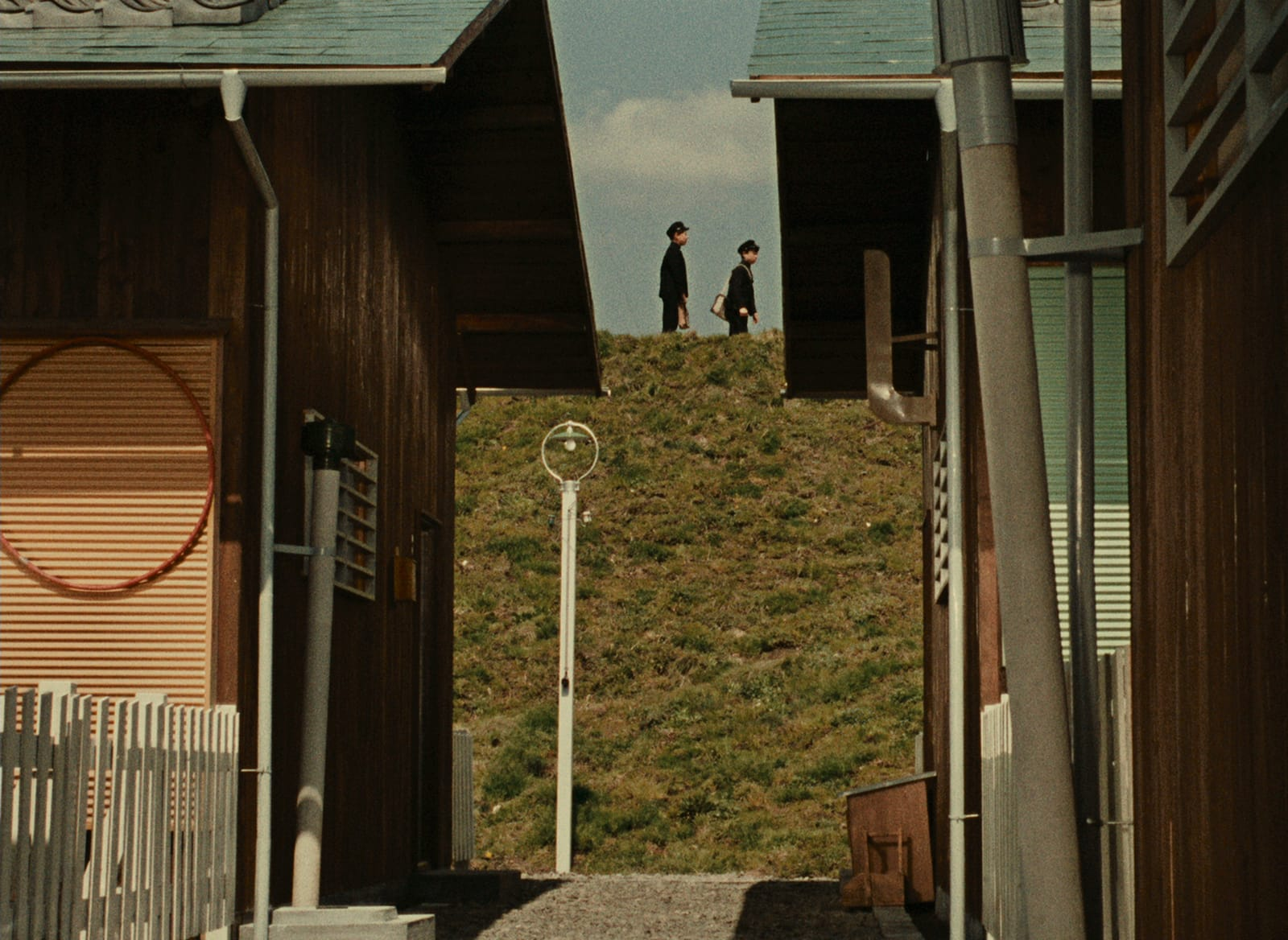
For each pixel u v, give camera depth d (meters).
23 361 11.39
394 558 15.85
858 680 27.88
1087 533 6.00
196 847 10.23
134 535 11.32
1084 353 6.10
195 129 11.38
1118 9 11.70
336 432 12.11
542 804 24.50
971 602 12.09
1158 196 5.85
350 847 14.02
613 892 17.23
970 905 12.46
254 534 11.46
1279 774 4.46
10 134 11.46
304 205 12.68
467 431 37.25
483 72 16.23
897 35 11.99
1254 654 4.71
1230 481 4.97
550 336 20.25
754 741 26.28
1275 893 4.50
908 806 14.97
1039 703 5.16
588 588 31.08
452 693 19.08
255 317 11.47
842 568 31.84
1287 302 4.39
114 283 11.33
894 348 18.16
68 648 11.29
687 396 38.25
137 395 11.36
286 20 11.77
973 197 5.31
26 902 7.71
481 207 17.92
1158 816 5.91
